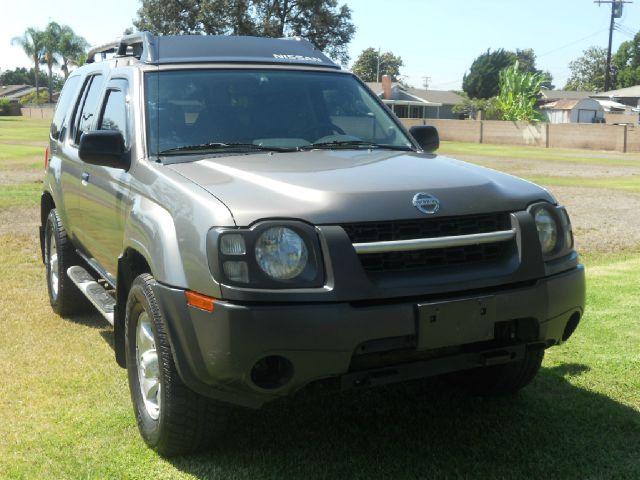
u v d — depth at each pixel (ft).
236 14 170.50
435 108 258.16
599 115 231.50
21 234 34.94
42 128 167.73
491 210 12.03
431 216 11.46
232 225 10.81
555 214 12.81
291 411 14.57
